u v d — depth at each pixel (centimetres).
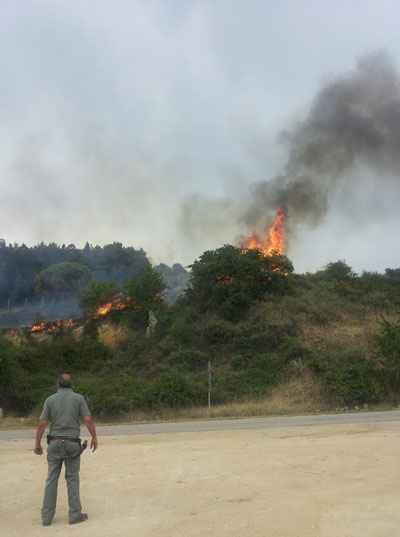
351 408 2439
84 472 987
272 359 3095
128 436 1602
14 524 652
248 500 707
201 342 3522
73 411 687
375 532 550
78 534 592
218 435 1527
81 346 3800
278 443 1285
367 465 938
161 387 2502
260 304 3769
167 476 912
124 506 713
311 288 4322
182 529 584
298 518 608
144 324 4175
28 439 1673
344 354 2911
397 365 2589
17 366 3141
